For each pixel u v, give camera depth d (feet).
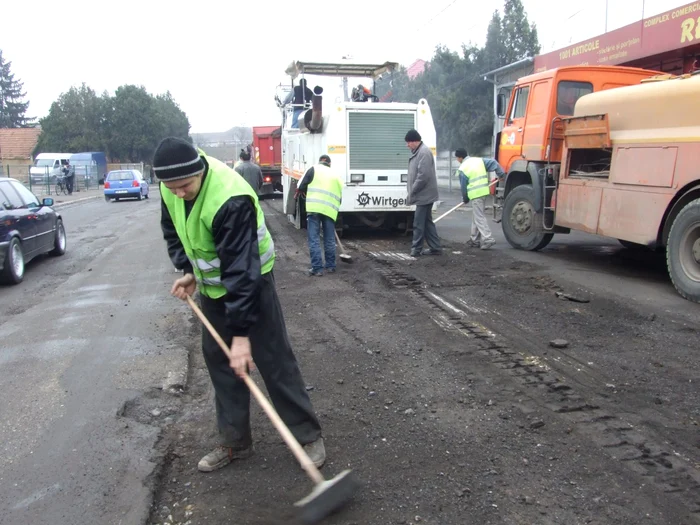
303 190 28.48
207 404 14.61
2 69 257.14
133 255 36.60
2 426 13.60
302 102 45.32
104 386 15.74
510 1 73.31
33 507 10.42
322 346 18.12
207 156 10.09
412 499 10.22
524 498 10.16
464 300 22.52
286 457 11.78
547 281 25.02
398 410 13.64
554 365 15.99
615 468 11.02
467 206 62.34
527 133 32.60
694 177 21.77
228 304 9.66
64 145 167.63
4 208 29.53
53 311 23.77
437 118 78.48
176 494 10.77
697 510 9.77
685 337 17.98
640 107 24.20
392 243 37.63
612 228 25.99
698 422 12.73
